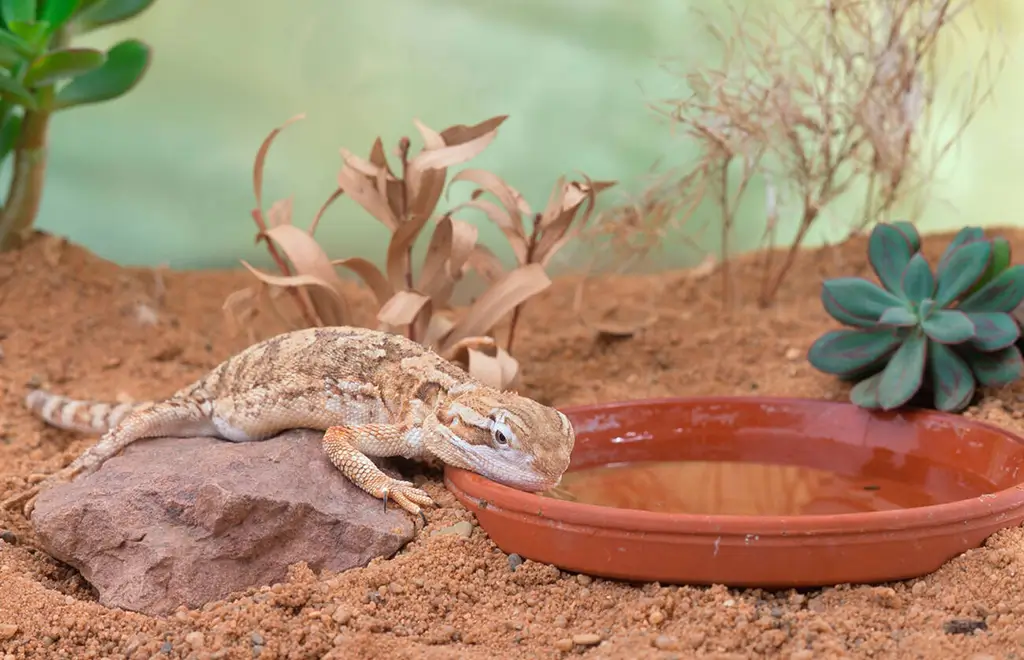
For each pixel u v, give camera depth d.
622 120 0.98
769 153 0.80
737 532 0.54
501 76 1.01
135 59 0.77
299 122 0.99
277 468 0.59
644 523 0.55
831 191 0.77
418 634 0.55
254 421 0.63
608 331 0.77
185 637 0.55
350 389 0.62
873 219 0.78
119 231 0.97
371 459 0.62
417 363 0.62
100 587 0.58
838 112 0.76
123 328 0.78
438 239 0.67
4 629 0.55
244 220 0.99
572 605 0.56
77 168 0.95
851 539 0.54
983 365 0.66
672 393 0.72
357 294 0.85
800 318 0.78
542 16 0.99
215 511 0.57
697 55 0.80
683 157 0.92
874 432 0.65
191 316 0.81
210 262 0.99
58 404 0.69
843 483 0.62
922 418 0.64
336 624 0.55
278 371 0.63
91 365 0.75
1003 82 0.95
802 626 0.54
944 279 0.65
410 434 0.61
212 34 0.96
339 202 1.00
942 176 0.96
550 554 0.56
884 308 0.66
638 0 0.96
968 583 0.55
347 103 0.99
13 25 0.72
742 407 0.66
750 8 0.82
